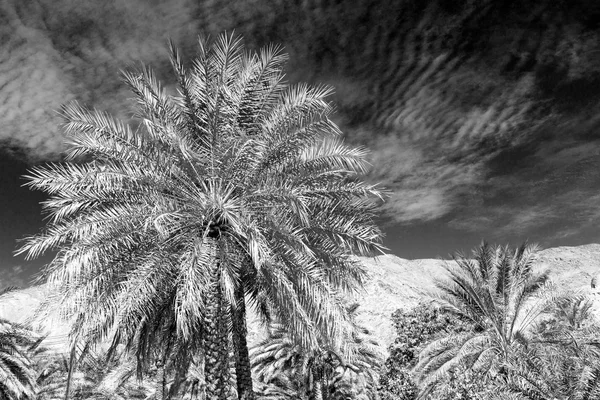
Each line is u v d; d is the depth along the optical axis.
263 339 27.59
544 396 14.96
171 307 13.99
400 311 26.94
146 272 12.02
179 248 12.87
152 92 12.80
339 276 14.38
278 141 12.91
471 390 17.47
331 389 27.38
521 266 19.94
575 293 20.05
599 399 14.03
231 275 12.98
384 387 24.97
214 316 12.74
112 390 32.00
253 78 13.61
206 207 12.22
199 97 13.36
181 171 12.90
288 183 12.85
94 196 12.20
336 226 13.49
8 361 26.27
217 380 12.43
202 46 12.41
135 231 12.19
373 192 12.66
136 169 12.15
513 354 17.62
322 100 12.77
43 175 11.27
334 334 13.02
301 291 13.56
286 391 28.77
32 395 27.62
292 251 12.86
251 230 11.73
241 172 12.83
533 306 19.89
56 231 11.44
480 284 20.06
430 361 19.42
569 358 15.50
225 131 12.94
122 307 11.73
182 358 15.84
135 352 15.21
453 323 22.61
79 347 12.73
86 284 11.84
